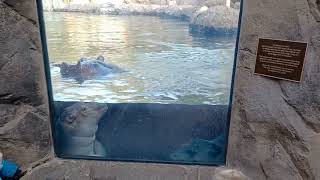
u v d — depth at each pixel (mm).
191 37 2719
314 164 2424
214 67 2760
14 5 2521
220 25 2615
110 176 2848
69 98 2965
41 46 2709
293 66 2318
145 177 2834
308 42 2230
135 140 3207
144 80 2910
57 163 3035
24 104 2812
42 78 2807
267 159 2645
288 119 2453
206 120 2977
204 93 2877
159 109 3023
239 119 2721
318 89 2283
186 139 3072
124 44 2789
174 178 2820
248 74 2553
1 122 2785
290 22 2258
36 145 2955
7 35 2576
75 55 2816
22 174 2873
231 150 2877
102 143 3145
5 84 2688
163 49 2781
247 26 2449
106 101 2986
